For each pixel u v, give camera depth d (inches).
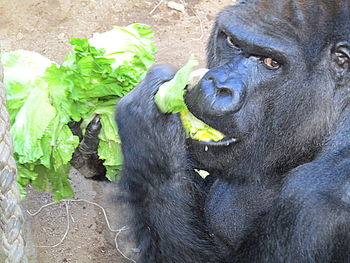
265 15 208.4
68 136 249.3
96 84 244.8
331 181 211.8
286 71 212.1
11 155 193.5
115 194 250.2
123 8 409.7
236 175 232.5
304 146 224.4
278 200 219.6
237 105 208.2
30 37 390.9
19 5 400.5
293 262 212.8
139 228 241.6
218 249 242.4
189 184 237.5
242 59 214.5
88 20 402.3
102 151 258.7
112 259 315.6
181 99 219.1
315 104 216.7
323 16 206.5
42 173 258.1
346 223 207.0
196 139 222.2
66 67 246.2
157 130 229.8
